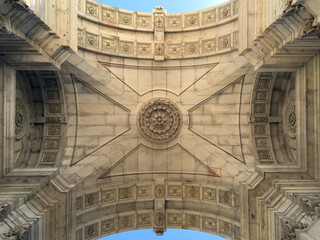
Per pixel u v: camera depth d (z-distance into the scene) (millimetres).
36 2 7250
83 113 12891
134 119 13750
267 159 12359
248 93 12828
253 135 12930
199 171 13680
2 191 8828
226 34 12656
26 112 11891
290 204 8391
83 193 11797
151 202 14102
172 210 13945
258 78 12055
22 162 11555
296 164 10438
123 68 13648
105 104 13266
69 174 11547
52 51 8930
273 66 9586
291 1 6352
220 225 12812
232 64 12242
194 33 14008
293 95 11797
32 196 8898
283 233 7664
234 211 12289
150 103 13703
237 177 12047
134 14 13977
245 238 9922
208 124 13586
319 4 5742
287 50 8711
